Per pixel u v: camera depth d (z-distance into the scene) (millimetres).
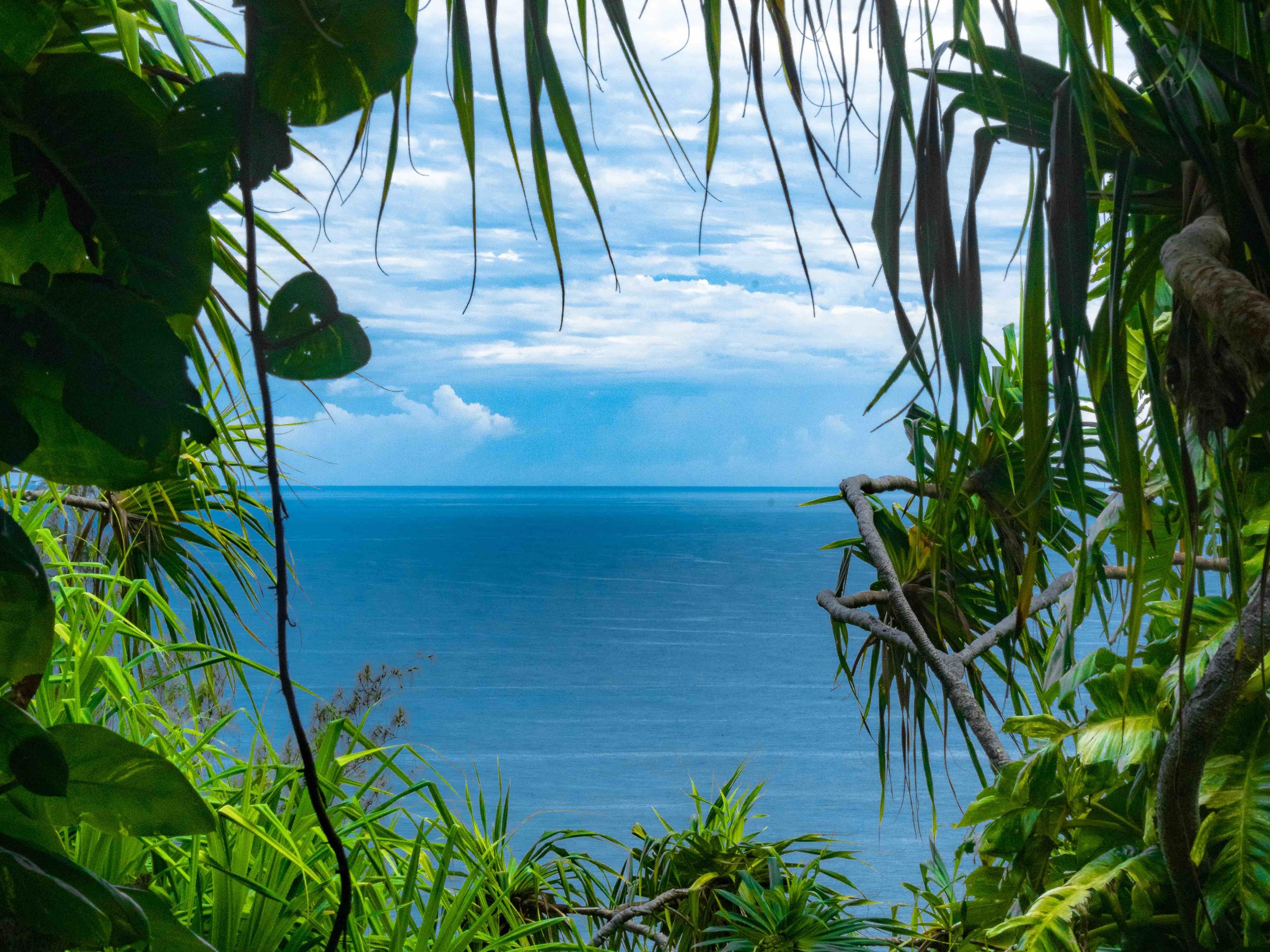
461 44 560
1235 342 714
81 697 1196
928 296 773
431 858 1581
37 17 467
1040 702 1591
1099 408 948
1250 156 932
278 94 440
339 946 1139
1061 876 1541
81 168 453
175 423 462
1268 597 1023
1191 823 1130
